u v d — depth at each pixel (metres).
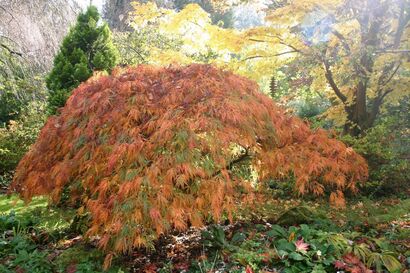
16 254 3.96
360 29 6.82
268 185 6.82
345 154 4.20
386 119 8.05
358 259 3.45
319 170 4.25
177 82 3.72
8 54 10.09
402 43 6.89
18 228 4.84
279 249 3.67
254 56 7.06
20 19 9.81
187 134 3.22
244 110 3.51
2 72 10.20
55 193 3.65
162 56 7.38
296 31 6.58
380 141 7.20
